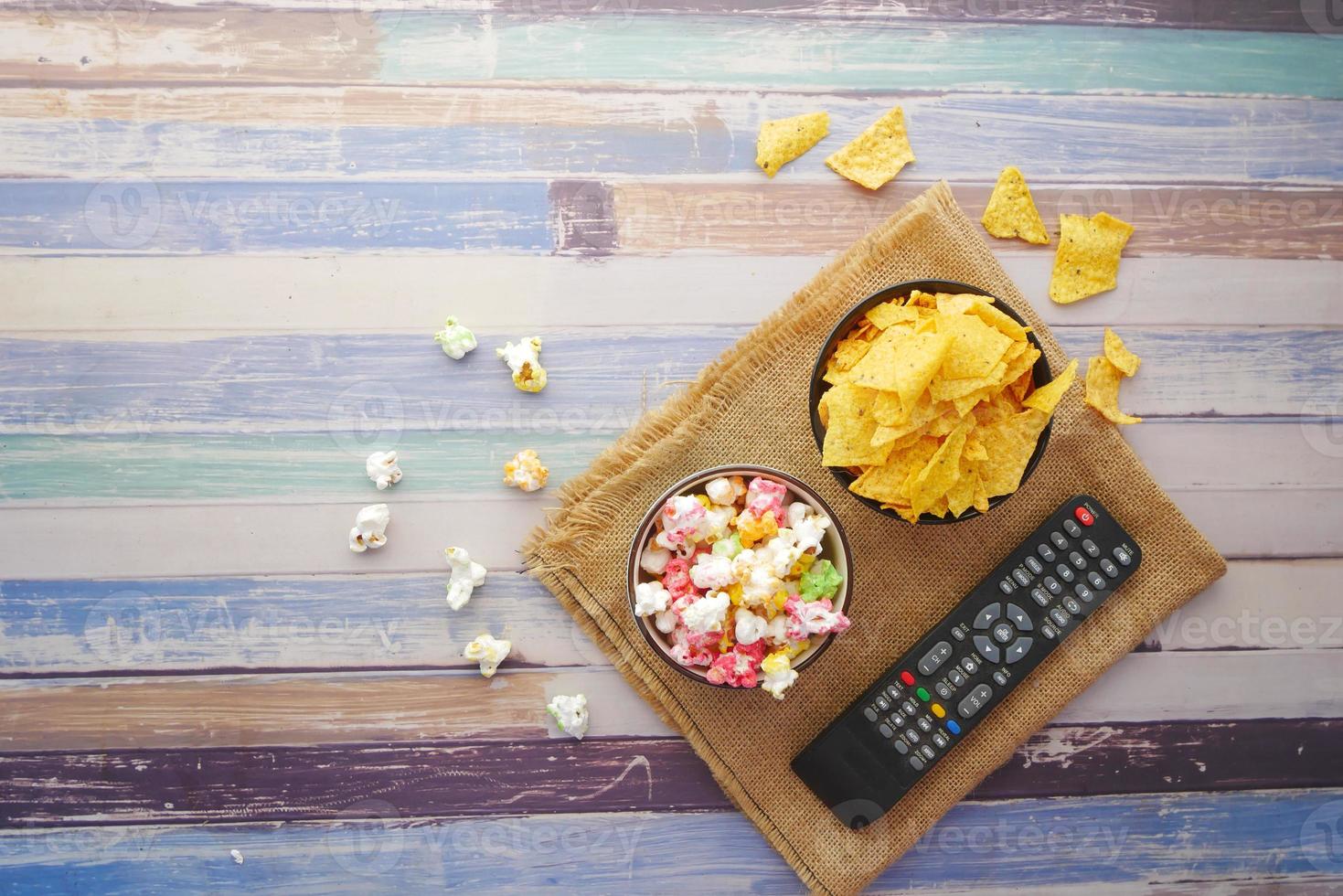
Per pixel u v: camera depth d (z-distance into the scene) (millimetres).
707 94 954
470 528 948
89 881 950
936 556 934
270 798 952
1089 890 960
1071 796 959
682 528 870
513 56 950
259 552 948
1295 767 962
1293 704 960
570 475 948
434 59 949
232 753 950
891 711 906
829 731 912
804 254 953
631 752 954
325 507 949
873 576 935
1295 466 959
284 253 948
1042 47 961
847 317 888
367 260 948
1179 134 963
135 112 946
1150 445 958
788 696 935
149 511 947
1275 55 964
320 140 948
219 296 947
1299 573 958
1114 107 962
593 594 929
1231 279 962
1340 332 958
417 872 955
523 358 933
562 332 950
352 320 948
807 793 935
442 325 948
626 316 950
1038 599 904
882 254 930
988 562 935
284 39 947
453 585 940
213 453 948
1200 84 963
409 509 946
